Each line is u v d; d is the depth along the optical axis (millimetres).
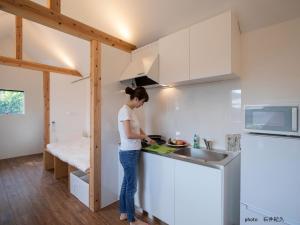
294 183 1170
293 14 1603
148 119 2850
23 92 5121
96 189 2258
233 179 1649
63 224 2010
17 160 4629
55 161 3355
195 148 2166
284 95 1680
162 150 2027
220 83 2076
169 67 2102
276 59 1718
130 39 2629
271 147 1260
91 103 2262
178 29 2227
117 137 2496
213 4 1825
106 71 2365
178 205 1783
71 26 2002
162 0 1996
